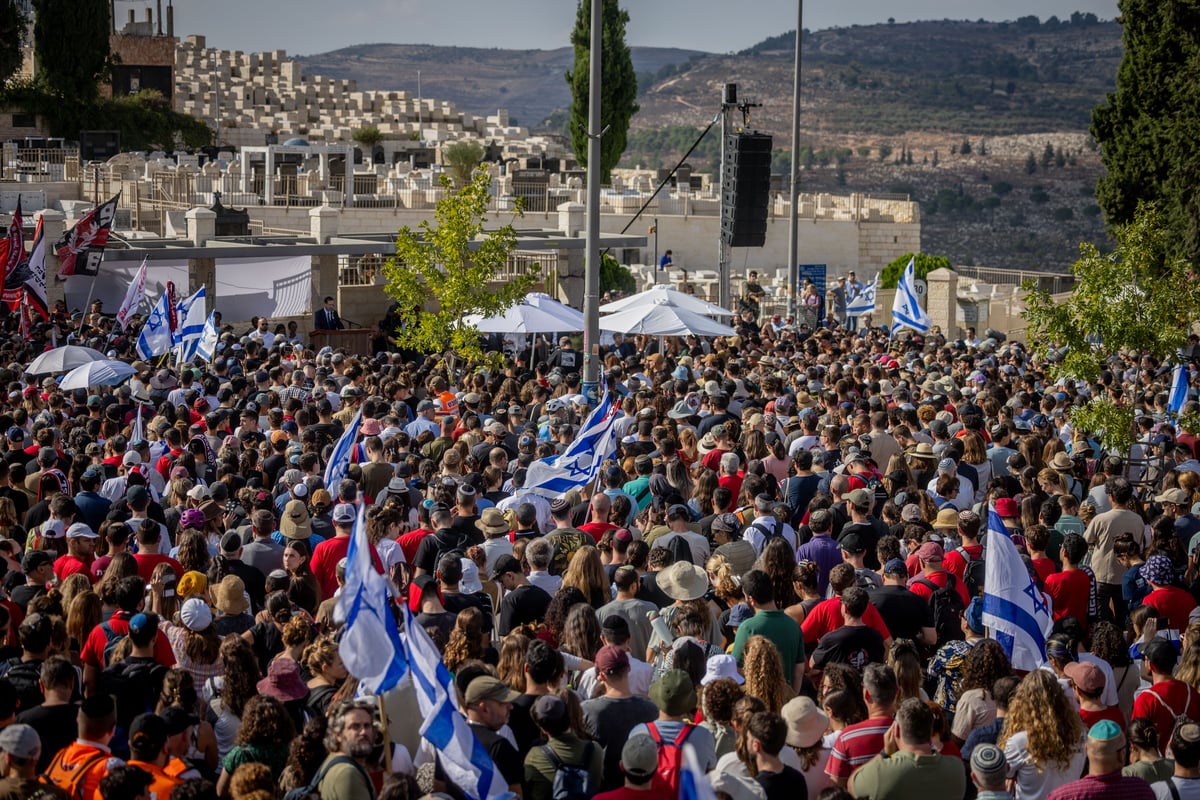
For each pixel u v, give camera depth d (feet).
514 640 29.50
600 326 88.38
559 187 222.69
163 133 236.02
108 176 174.70
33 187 172.45
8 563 38.83
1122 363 91.50
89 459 50.26
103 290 120.06
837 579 34.04
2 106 220.02
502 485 51.29
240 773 23.90
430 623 32.96
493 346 111.04
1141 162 125.18
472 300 87.81
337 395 66.18
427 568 39.40
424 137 371.97
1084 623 37.70
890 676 27.20
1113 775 25.40
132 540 40.32
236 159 220.23
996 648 30.19
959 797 25.26
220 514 43.11
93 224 105.81
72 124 222.89
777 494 48.01
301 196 182.80
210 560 38.34
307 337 126.93
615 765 27.53
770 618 32.19
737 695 27.17
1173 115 123.24
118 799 23.00
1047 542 39.73
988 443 58.70
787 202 221.05
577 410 65.16
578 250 131.85
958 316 161.27
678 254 212.02
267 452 53.42
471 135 394.93
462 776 25.13
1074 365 68.03
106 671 29.94
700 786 21.93
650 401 63.00
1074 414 62.54
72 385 65.10
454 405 65.05
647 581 36.42
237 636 29.94
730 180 107.86
